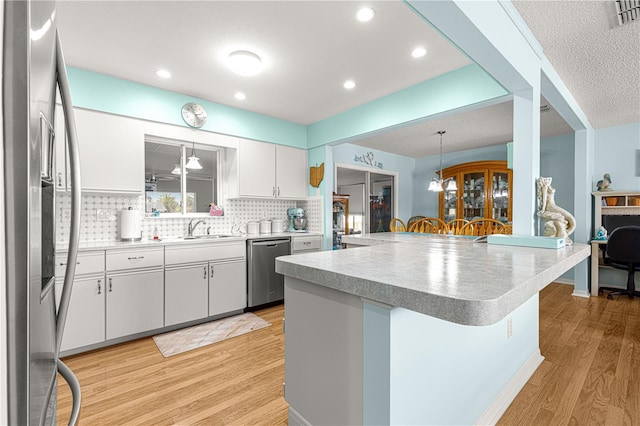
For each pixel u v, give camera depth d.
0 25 0.41
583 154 3.92
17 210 0.43
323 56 2.43
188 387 1.90
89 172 2.61
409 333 1.02
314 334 1.23
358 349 1.05
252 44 2.26
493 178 5.30
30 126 0.44
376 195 5.97
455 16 1.40
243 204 3.96
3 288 0.42
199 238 3.21
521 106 2.14
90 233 2.81
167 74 2.72
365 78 2.81
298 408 1.31
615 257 3.71
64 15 1.92
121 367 2.15
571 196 4.63
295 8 1.88
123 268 2.53
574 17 1.87
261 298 3.41
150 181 3.26
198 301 2.95
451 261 1.27
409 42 2.24
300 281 1.30
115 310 2.49
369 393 1.00
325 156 4.04
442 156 6.20
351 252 1.61
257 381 1.96
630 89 2.93
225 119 3.49
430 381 1.13
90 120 2.63
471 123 4.07
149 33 2.12
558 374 2.03
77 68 2.58
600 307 3.46
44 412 0.57
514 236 1.90
